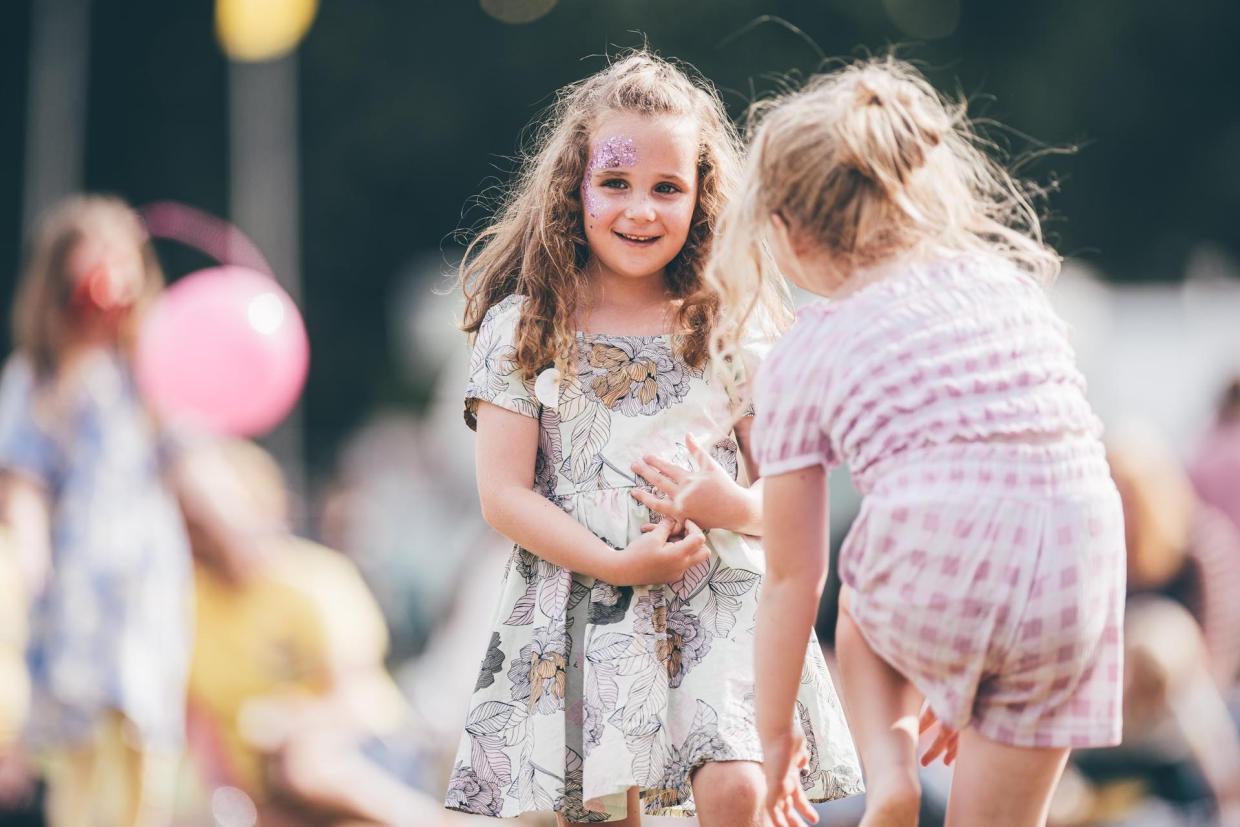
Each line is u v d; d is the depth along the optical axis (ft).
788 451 17.42
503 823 31.55
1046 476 16.76
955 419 16.71
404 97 108.27
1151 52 106.32
